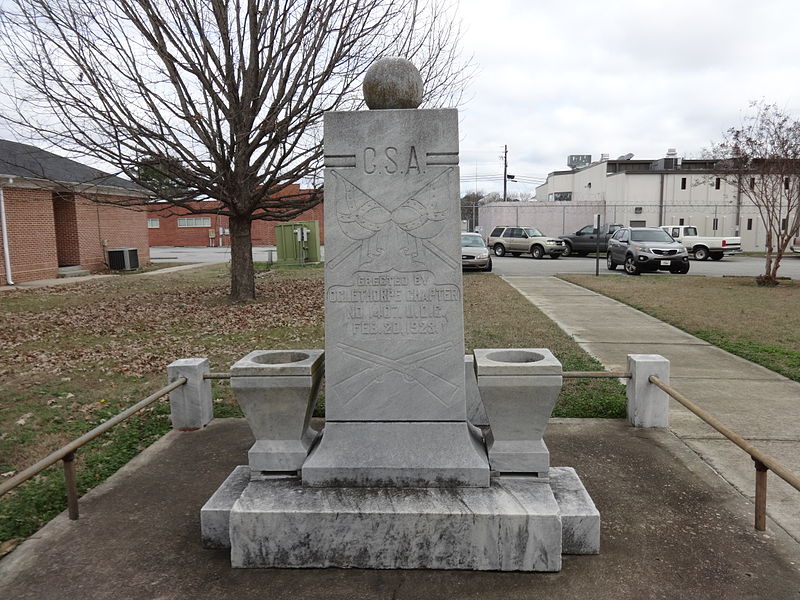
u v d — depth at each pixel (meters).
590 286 17.38
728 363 7.88
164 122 11.52
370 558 3.18
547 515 3.10
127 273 23.42
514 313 12.13
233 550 3.21
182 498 4.13
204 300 14.31
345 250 3.47
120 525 3.75
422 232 3.45
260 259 33.84
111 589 3.07
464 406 3.47
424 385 3.47
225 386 6.85
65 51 10.44
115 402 6.36
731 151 20.42
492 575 3.13
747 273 22.64
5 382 7.11
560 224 41.50
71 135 10.77
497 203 41.75
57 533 3.65
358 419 3.50
